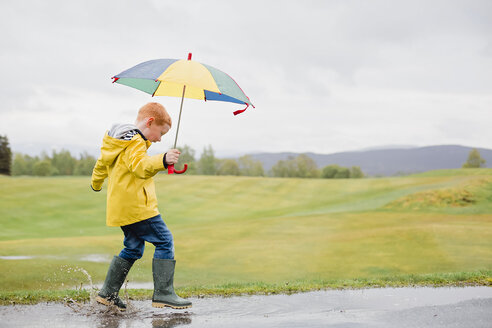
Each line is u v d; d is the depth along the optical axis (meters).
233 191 38.66
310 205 33.38
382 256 13.42
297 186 40.06
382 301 4.31
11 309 3.93
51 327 3.35
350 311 3.90
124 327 3.36
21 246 14.44
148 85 4.58
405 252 13.89
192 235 18.39
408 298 4.43
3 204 31.28
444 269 11.38
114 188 3.77
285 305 4.16
